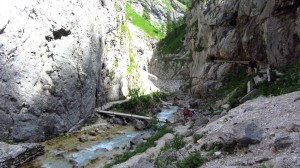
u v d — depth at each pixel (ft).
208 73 202.08
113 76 201.26
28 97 126.62
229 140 65.46
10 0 124.77
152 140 106.52
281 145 56.29
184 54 375.86
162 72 400.67
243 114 87.71
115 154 113.60
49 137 133.18
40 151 113.70
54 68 140.05
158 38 508.53
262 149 59.36
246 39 152.76
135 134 141.38
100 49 182.39
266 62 143.64
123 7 252.01
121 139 133.59
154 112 184.96
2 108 119.55
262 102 95.55
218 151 65.00
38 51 133.39
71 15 152.76
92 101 165.48
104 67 191.52
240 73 177.68
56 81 139.85
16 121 122.11
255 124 70.08
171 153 74.18
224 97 152.76
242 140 62.85
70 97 146.30
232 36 179.01
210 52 209.87
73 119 147.13
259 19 142.51
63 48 146.00
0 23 120.06
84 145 124.77
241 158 58.75
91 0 177.58
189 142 83.25
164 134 110.22
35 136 126.41
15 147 107.24
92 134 139.74
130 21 499.10
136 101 191.52
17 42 125.29
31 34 131.13
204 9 246.06
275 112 79.25
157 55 449.06
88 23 167.32
